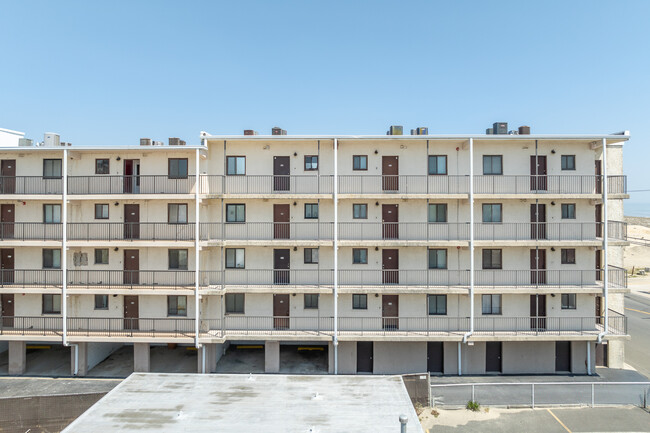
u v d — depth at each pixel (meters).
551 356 23.78
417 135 22.86
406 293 22.67
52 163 23.94
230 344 27.94
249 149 23.78
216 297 23.86
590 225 23.38
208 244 22.58
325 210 23.73
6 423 17.27
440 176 23.52
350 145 23.73
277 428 13.30
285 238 23.73
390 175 22.42
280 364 25.03
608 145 24.00
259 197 22.70
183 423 13.58
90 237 23.67
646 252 75.31
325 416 14.16
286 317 23.47
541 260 23.58
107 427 13.28
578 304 23.53
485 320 23.39
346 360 23.69
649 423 18.02
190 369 24.34
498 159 23.67
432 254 23.77
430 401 19.56
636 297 45.16
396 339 22.33
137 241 22.64
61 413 17.47
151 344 27.83
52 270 23.56
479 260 23.53
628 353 27.52
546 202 23.53
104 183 23.73
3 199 22.95
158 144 25.89
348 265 23.69
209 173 23.67
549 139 22.67
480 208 23.62
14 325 23.75
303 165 23.77
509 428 17.58
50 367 24.67
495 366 23.98
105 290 22.64
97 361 25.11
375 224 23.58
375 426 13.48
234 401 15.32
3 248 24.09
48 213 24.03
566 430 17.42
